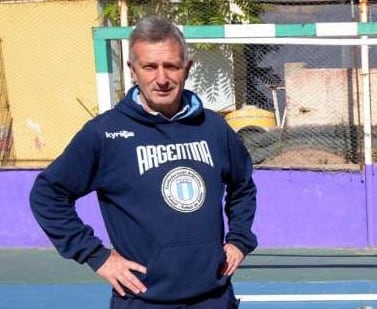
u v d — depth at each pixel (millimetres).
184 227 2863
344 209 8719
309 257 8406
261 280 7500
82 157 2902
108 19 10641
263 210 8844
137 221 2861
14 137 10945
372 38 7316
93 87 10875
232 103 9836
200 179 2912
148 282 2879
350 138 9047
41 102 11008
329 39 7207
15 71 11023
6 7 10914
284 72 9547
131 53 2930
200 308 2945
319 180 8711
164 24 2912
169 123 2945
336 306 6535
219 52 9781
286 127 9312
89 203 8883
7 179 9109
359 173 8656
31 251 9055
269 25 6855
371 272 7680
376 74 9070
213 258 2908
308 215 8781
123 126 2918
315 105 9383
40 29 10898
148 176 2861
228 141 3082
